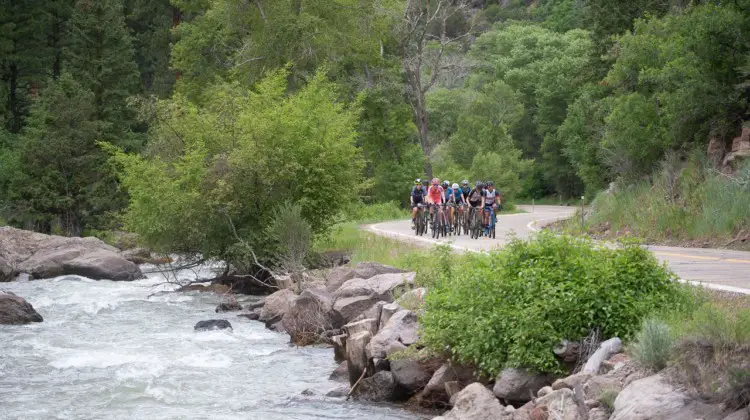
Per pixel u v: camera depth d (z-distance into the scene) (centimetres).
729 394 749
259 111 2689
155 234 2603
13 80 7081
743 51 2767
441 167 8500
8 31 6875
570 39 10725
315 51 5109
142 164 2597
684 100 2859
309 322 1647
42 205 4794
